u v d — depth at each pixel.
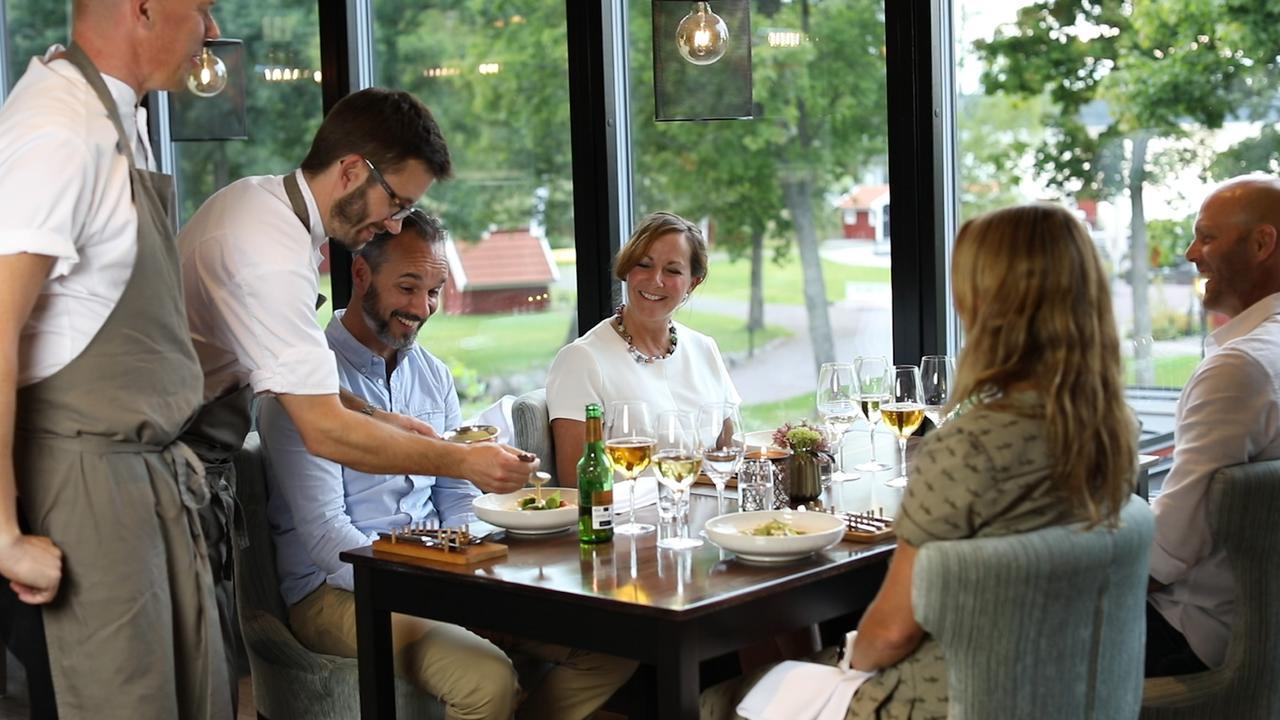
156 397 2.36
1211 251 2.81
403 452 2.63
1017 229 1.99
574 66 4.31
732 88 3.61
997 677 1.92
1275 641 2.48
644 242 3.38
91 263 2.27
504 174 4.64
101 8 2.32
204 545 2.48
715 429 2.68
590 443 2.58
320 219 2.73
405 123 2.69
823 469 3.04
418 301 3.17
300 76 5.04
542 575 2.36
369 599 2.59
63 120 2.21
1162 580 2.64
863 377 3.15
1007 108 3.71
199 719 2.46
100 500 2.30
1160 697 2.50
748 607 2.26
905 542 2.03
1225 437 2.55
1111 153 3.57
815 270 4.07
